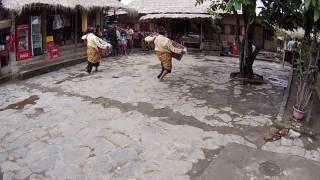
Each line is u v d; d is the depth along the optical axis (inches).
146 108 328.5
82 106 333.4
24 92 387.9
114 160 226.4
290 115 305.0
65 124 286.7
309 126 277.9
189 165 220.1
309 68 274.7
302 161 207.8
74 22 636.7
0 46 447.8
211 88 412.8
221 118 304.3
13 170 215.0
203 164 221.6
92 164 221.3
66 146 245.8
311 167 199.6
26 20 497.7
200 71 527.5
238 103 351.3
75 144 249.0
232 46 741.9
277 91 406.6
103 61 611.8
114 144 249.0
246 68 454.9
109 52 671.8
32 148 243.4
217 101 356.5
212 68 561.0
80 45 649.0
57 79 453.7
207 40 789.9
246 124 290.5
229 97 373.7
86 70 507.8
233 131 275.3
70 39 641.0
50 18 572.7
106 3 636.7
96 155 232.8
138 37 808.3
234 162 206.5
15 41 472.1
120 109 324.8
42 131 272.5
